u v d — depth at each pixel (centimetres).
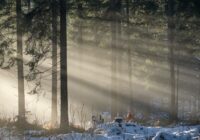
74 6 5897
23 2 5619
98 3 6259
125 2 6806
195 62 8081
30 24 4953
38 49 5150
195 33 6512
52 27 5106
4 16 5372
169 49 6156
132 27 7138
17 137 3834
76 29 7725
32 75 5231
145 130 4216
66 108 4653
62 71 4678
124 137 3722
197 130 3966
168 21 6150
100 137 3700
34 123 5131
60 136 3734
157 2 6788
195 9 6134
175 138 3422
